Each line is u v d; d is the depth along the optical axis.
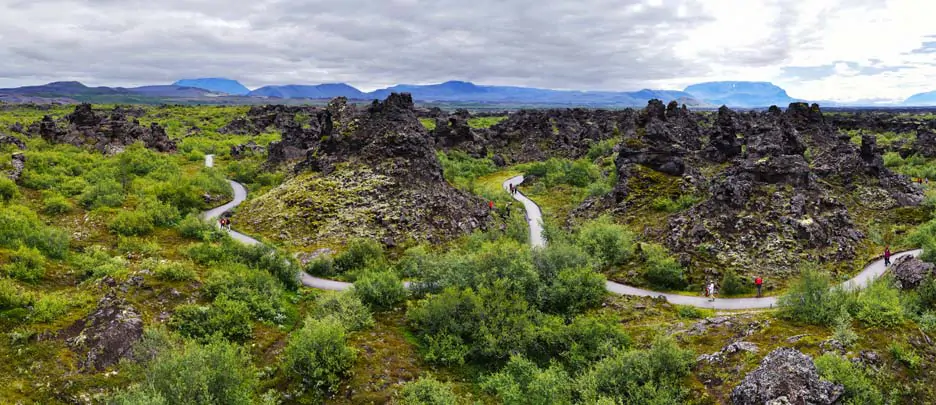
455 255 63.97
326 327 44.56
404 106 101.81
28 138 127.44
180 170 121.31
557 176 127.00
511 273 57.44
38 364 38.16
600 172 122.19
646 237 75.00
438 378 44.66
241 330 47.69
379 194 85.50
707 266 63.34
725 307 54.31
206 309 48.25
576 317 51.25
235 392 35.78
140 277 51.16
